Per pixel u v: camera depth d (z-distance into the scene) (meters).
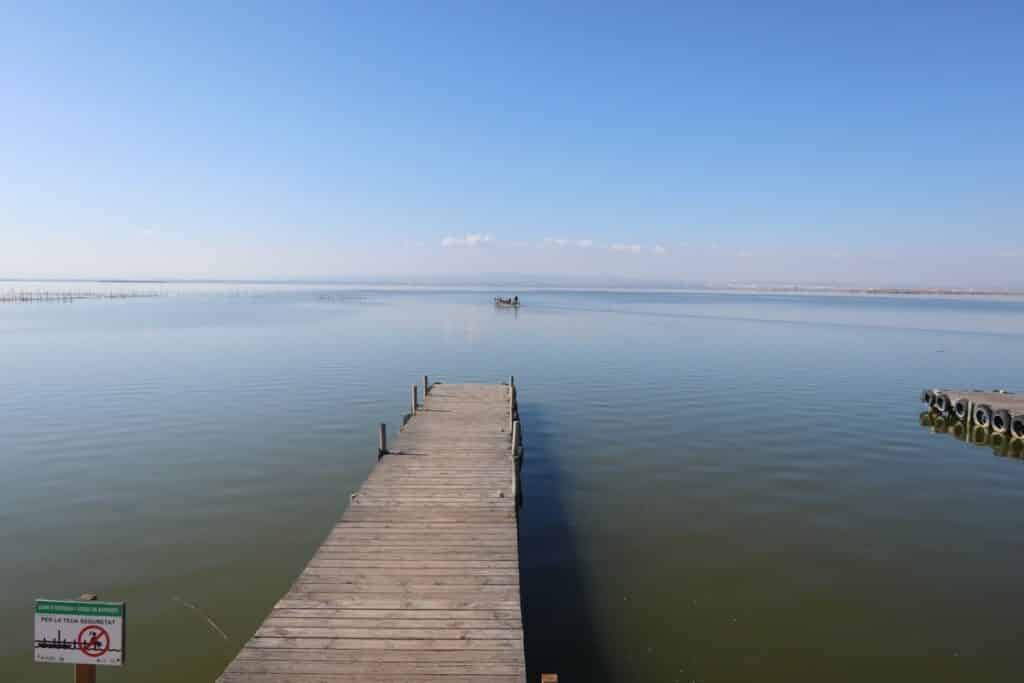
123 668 9.85
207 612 11.48
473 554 11.48
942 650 10.70
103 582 12.48
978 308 126.19
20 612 11.38
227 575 12.82
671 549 14.38
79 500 16.59
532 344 52.25
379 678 7.91
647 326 71.12
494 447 18.88
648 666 10.18
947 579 13.13
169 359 41.00
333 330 62.09
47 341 49.91
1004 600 12.34
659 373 37.97
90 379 33.66
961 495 18.02
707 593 12.48
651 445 22.62
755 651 10.61
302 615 9.34
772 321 80.69
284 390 31.34
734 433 24.33
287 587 12.39
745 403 29.66
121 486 17.67
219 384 32.69
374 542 11.98
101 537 14.43
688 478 19.11
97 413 26.12
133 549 13.87
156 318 74.94
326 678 7.89
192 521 15.39
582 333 62.12
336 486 17.91
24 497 16.75
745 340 56.41
